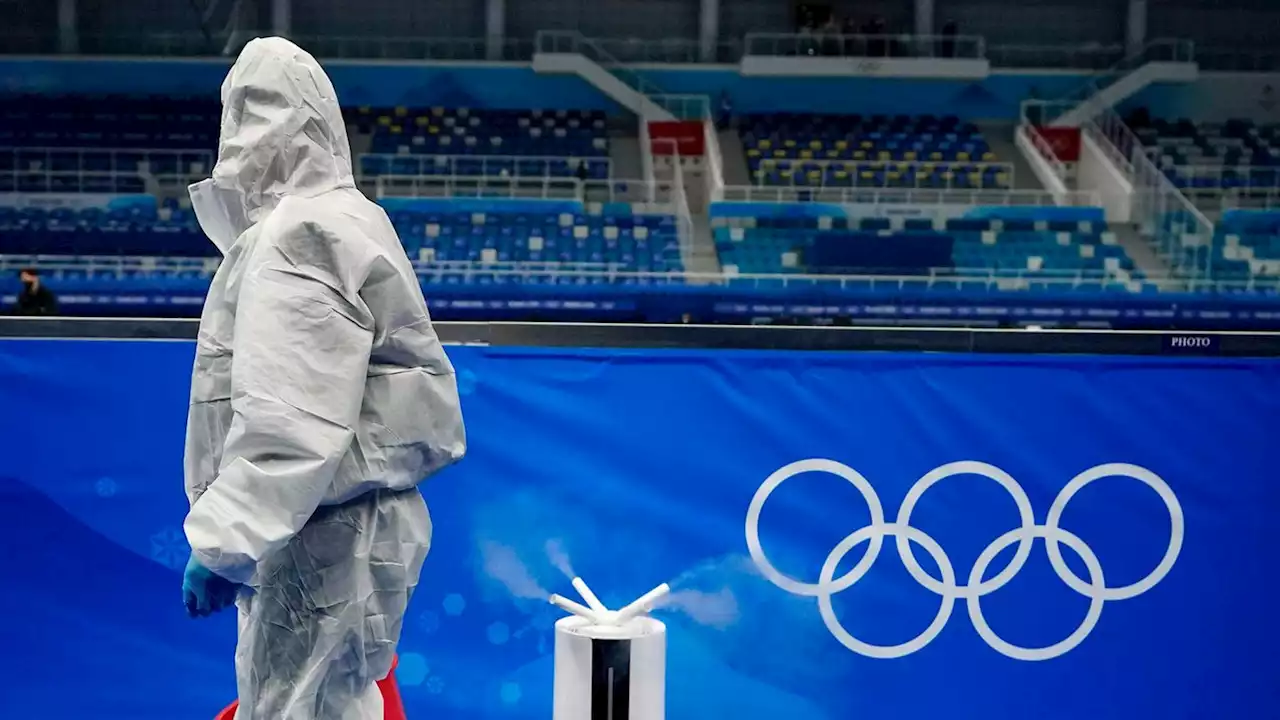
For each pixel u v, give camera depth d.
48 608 3.40
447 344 3.41
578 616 3.12
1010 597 3.46
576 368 3.42
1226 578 3.46
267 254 2.02
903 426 3.43
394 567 2.20
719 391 3.43
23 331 3.35
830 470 3.43
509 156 10.31
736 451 3.43
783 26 11.20
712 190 10.38
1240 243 9.63
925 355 3.42
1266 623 3.47
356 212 2.19
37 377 3.36
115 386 3.37
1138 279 9.21
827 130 11.17
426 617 3.45
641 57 11.21
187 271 7.80
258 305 1.97
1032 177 10.84
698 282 8.30
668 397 3.43
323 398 1.96
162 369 3.37
